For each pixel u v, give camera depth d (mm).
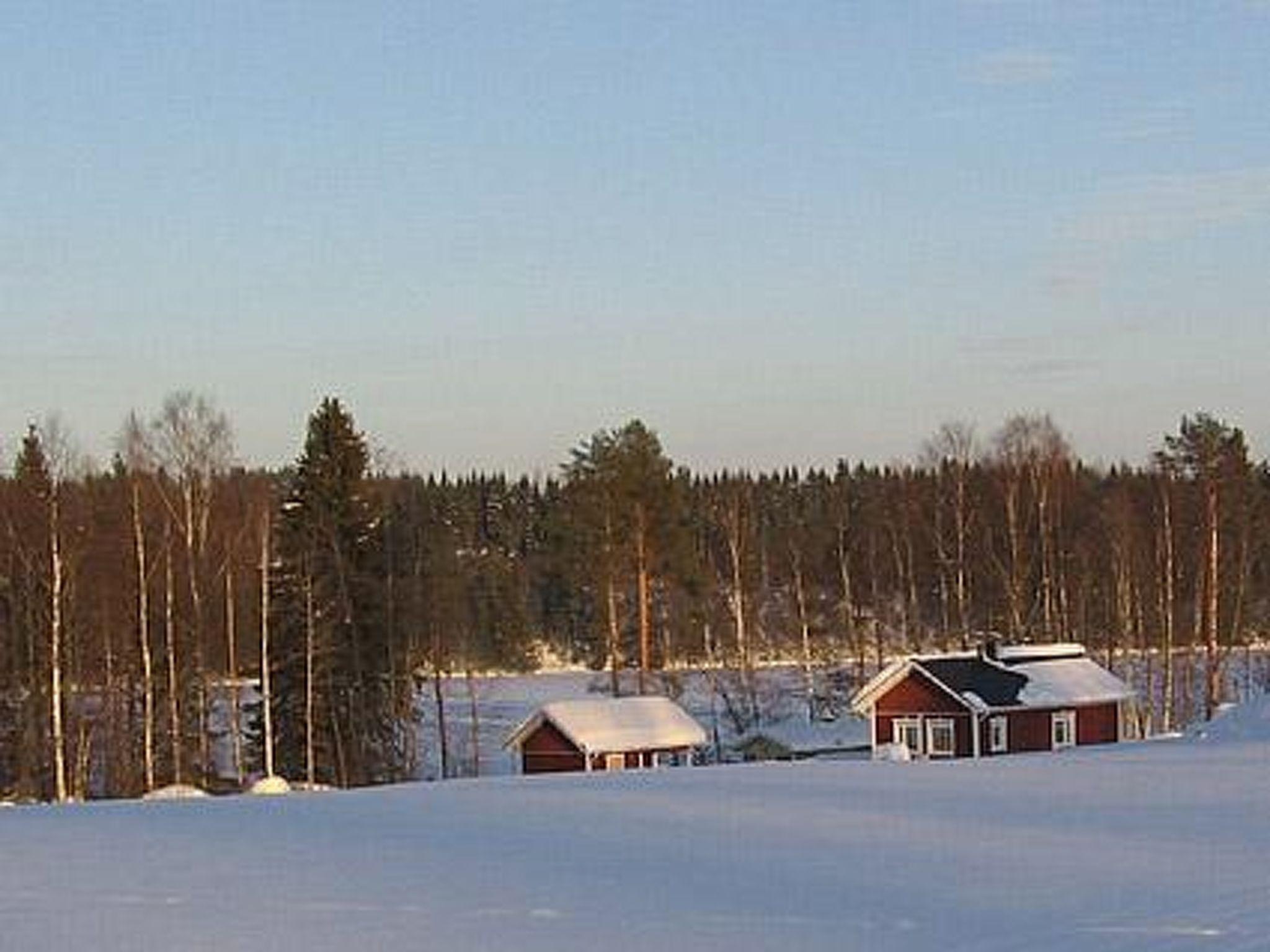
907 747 56500
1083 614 81750
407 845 25672
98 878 22875
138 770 59281
